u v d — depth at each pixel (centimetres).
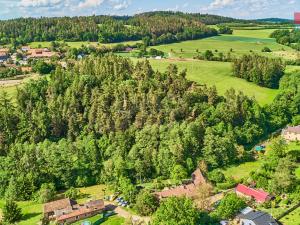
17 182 14875
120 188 14738
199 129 17188
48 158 15788
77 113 18150
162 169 15700
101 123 17588
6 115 17638
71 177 15475
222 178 15050
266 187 14100
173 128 17088
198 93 19812
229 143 17050
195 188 13962
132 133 17200
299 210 12888
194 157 16462
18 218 13212
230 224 12119
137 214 13200
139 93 18962
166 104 18450
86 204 13438
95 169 15762
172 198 12019
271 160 15812
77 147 16412
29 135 17375
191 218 11406
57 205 13488
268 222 11825
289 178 13750
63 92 19688
